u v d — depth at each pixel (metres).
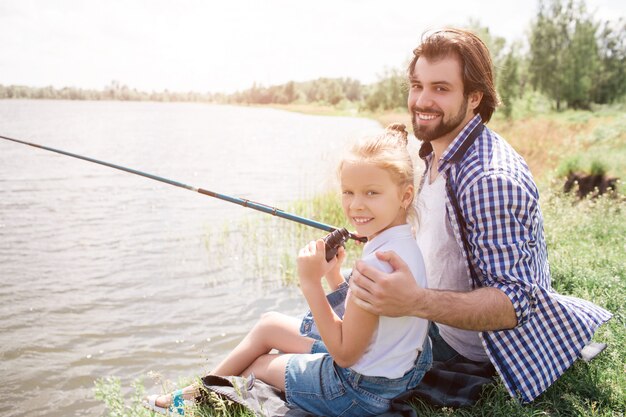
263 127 52.75
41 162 21.41
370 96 79.19
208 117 80.19
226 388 2.59
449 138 2.69
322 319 2.32
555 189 9.51
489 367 2.81
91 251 8.62
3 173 18.03
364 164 2.33
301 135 40.38
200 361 5.04
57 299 6.57
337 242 2.42
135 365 4.99
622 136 14.90
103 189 14.90
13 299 6.57
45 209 12.16
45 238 9.52
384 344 2.36
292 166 20.36
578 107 31.12
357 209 2.37
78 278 7.32
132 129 46.59
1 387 4.64
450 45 2.59
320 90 154.12
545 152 16.53
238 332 5.60
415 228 2.80
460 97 2.61
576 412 2.54
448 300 2.25
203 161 22.56
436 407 2.57
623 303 3.62
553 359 2.59
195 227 10.02
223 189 14.94
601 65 31.61
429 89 2.62
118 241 9.22
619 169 10.73
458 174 2.56
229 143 32.53
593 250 4.98
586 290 3.81
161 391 4.55
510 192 2.40
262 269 7.36
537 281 2.48
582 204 7.40
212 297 6.53
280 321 2.81
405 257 2.36
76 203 12.81
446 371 2.72
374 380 2.40
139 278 7.26
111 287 6.96
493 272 2.40
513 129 22.86
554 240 5.48
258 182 16.39
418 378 2.54
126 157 24.19
